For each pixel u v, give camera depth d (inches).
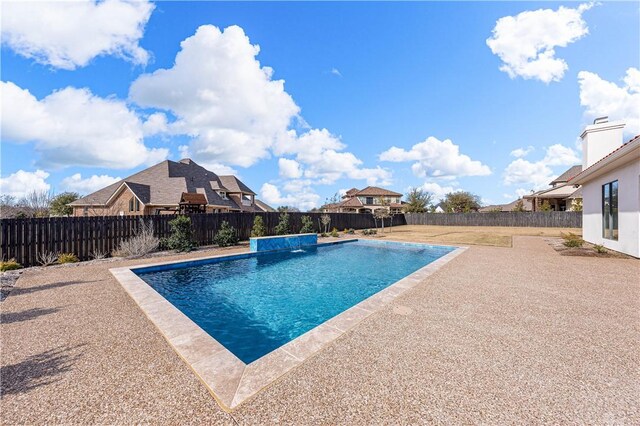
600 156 573.3
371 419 83.6
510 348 130.6
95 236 422.6
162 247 490.6
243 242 625.0
